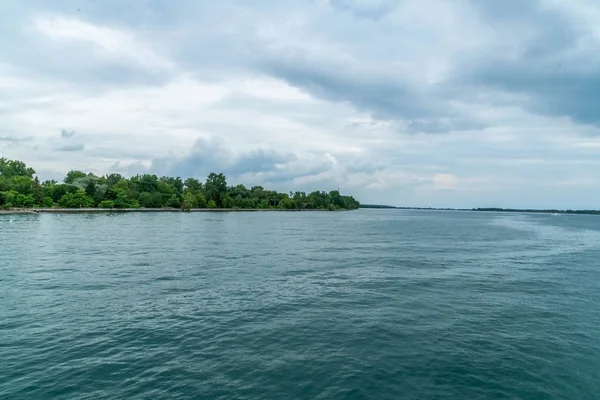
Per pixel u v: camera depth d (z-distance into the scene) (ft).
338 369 42.42
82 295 72.13
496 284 86.33
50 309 62.85
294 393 37.29
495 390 38.65
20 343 48.37
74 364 42.73
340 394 37.32
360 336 52.34
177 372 41.14
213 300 69.92
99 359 44.04
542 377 41.39
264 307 65.77
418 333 53.83
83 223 296.92
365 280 90.17
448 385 39.42
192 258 122.21
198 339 50.44
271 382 39.34
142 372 41.04
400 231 272.31
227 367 42.50
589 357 46.47
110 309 63.31
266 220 434.71
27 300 68.23
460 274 98.89
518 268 109.40
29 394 36.52
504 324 58.03
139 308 64.13
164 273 95.40
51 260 114.32
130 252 134.51
